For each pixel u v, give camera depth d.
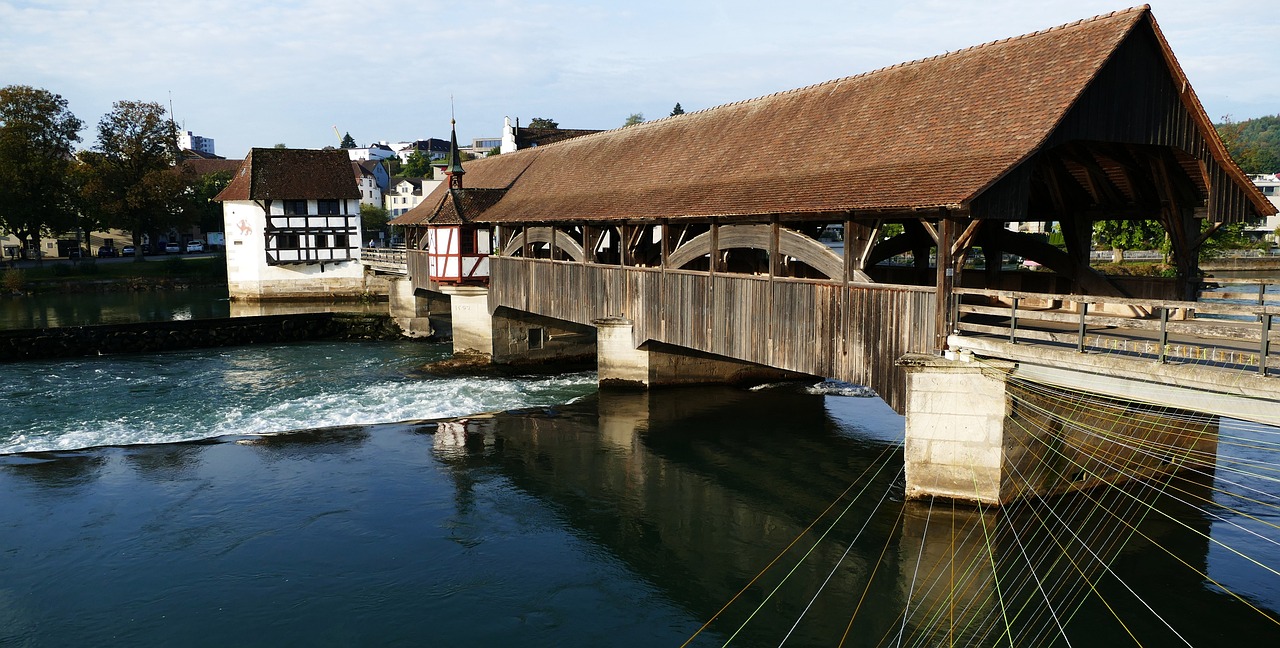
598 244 18.92
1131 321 9.16
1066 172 13.25
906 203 10.35
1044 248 14.09
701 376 19.62
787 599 9.69
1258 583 9.73
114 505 12.76
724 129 17.70
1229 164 11.02
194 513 12.45
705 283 15.22
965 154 10.84
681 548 11.12
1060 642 8.57
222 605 9.71
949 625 8.96
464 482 13.72
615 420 17.05
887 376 11.45
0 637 9.04
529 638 8.99
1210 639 8.61
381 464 14.66
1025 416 10.77
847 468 13.94
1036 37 12.04
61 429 17.44
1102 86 10.42
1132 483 12.65
